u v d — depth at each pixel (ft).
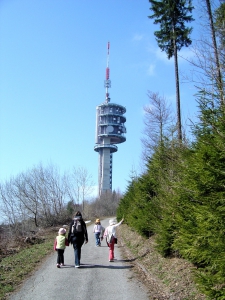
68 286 26.99
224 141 19.62
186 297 21.97
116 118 488.85
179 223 26.86
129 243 54.44
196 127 25.59
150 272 31.22
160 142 44.73
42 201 125.29
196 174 22.00
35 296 24.20
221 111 20.98
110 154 486.79
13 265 36.29
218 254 18.24
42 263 38.14
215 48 25.35
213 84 22.93
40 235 77.20
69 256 43.65
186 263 28.43
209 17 29.76
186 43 64.13
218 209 19.06
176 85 60.39
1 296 24.25
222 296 16.89
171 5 63.46
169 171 38.29
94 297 23.82
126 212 85.71
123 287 26.58
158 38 65.87
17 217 121.90
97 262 38.47
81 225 36.11
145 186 50.78
